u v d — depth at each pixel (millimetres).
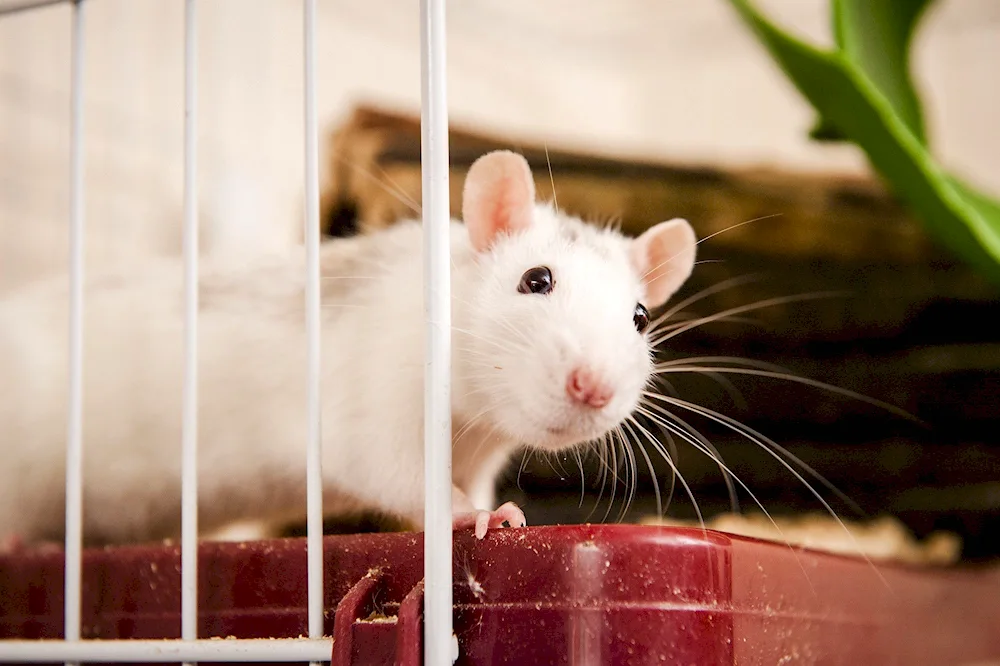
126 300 425
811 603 343
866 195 606
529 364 356
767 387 584
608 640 303
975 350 605
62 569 361
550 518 467
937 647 455
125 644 332
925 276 611
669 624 303
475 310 372
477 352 369
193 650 326
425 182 309
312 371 321
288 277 414
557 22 830
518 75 802
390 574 323
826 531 555
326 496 398
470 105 770
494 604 309
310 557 321
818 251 599
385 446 383
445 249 308
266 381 402
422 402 381
